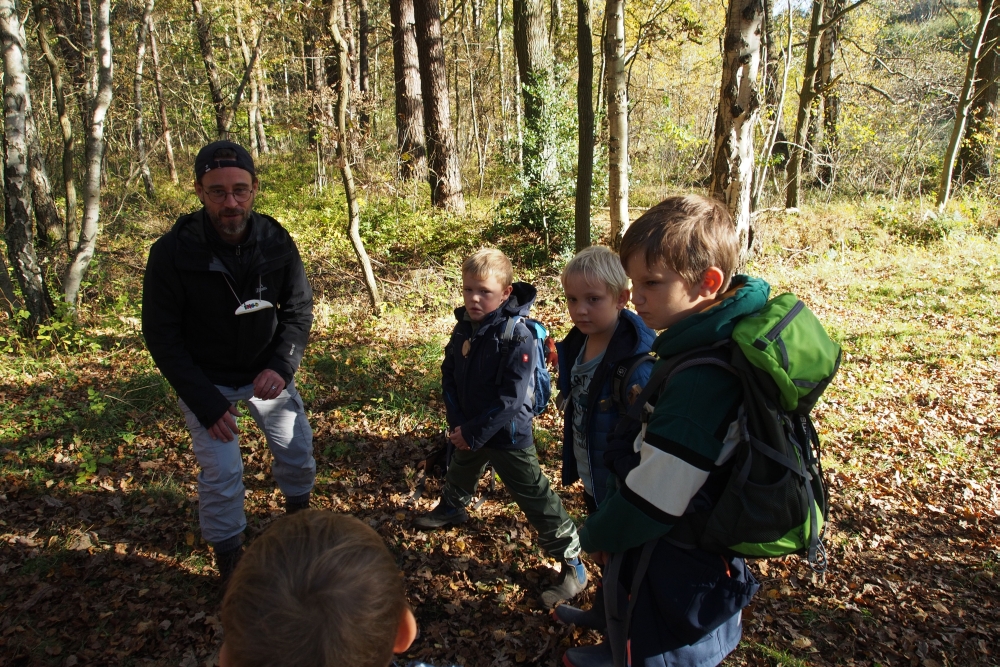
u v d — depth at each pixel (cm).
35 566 336
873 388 570
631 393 225
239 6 1611
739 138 740
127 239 1130
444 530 369
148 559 344
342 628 94
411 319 780
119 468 439
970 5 1831
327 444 470
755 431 164
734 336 163
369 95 1216
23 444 468
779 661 280
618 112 940
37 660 278
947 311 767
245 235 297
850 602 320
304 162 1966
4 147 686
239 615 96
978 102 1576
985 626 303
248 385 325
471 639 292
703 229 168
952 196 1445
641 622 184
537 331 300
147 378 565
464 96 2256
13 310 695
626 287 246
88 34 1234
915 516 396
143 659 280
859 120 1675
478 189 1695
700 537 174
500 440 294
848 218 1217
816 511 177
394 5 1488
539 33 1267
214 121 2427
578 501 405
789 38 1072
